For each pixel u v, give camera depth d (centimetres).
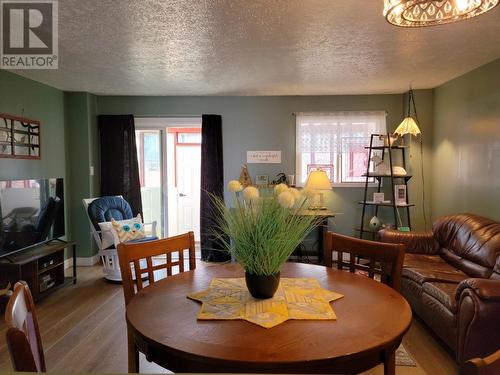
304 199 140
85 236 482
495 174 338
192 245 199
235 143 507
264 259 134
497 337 207
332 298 142
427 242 372
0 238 306
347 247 192
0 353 250
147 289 154
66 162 473
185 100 504
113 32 262
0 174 349
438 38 280
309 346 104
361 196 506
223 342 106
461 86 397
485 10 157
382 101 497
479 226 321
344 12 230
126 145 500
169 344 105
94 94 492
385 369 120
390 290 152
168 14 232
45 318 311
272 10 227
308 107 502
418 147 474
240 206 137
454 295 243
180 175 608
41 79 401
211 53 313
